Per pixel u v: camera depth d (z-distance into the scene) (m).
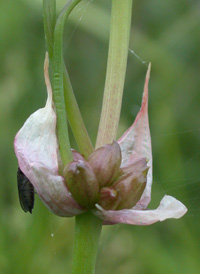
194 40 0.26
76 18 0.23
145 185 0.12
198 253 0.20
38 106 0.24
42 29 0.26
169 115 0.23
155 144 0.23
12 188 0.22
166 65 0.25
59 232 0.21
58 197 0.12
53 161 0.12
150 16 0.27
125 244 0.21
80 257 0.12
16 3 0.25
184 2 0.27
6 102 0.23
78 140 0.12
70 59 0.27
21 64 0.25
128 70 0.26
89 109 0.25
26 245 0.19
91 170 0.12
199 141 0.25
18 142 0.12
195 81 0.25
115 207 0.12
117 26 0.12
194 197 0.24
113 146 0.12
